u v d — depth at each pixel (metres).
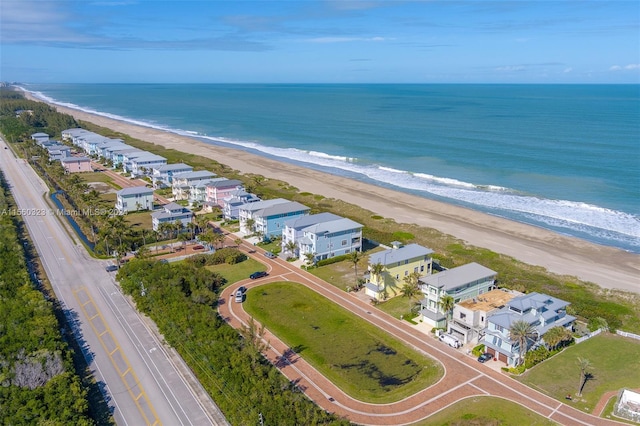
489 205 165.25
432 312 89.12
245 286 105.38
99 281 106.88
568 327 84.31
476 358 78.69
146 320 89.75
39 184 195.00
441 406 67.06
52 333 77.94
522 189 179.88
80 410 61.81
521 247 128.75
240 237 136.00
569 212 155.75
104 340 82.81
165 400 67.19
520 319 77.19
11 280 97.12
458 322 84.81
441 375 74.06
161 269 101.44
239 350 75.56
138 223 147.88
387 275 99.38
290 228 122.31
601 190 174.62
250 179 197.38
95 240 132.25
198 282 100.94
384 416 65.31
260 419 59.16
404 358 79.06
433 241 132.25
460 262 116.94
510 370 74.75
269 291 103.19
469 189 183.62
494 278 94.75
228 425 61.94
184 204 169.12
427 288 90.06
